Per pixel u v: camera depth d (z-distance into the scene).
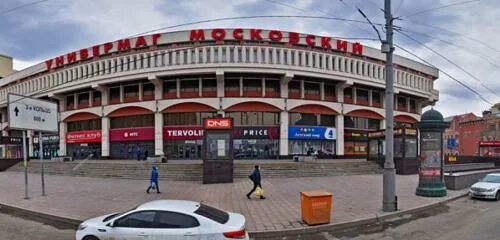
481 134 88.56
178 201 8.95
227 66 45.41
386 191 14.29
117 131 51.25
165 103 47.84
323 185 23.03
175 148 47.88
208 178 24.88
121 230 8.06
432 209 15.61
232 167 25.25
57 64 56.00
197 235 7.79
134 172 30.55
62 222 13.23
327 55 49.38
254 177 17.75
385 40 14.96
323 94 50.53
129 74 48.41
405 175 30.89
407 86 58.34
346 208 14.80
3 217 14.20
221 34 46.06
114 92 52.69
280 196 18.39
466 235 10.68
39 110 19.72
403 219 13.45
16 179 29.61
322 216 11.97
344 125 52.34
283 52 46.97
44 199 17.78
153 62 47.41
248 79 48.03
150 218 8.08
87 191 20.95
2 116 70.19
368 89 55.03
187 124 47.84
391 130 14.55
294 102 48.09
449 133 98.44
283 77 47.22
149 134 48.94
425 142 18.64
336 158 50.62
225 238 7.80
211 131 25.25
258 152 47.38
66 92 55.78
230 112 47.62
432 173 18.44
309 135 48.75
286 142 47.41
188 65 45.94
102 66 50.81
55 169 36.88
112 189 21.92
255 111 47.47
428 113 18.61
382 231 11.58
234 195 18.91
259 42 46.38
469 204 17.02
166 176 28.55
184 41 46.62
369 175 30.78
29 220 13.59
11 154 64.56
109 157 51.50
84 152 54.91
